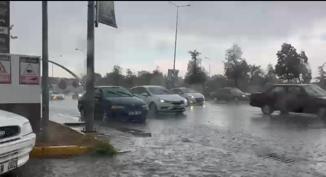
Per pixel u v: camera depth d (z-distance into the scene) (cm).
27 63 1086
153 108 2230
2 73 1057
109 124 1736
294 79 3083
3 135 665
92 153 1006
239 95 4334
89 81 1323
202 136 1343
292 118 1942
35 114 1095
